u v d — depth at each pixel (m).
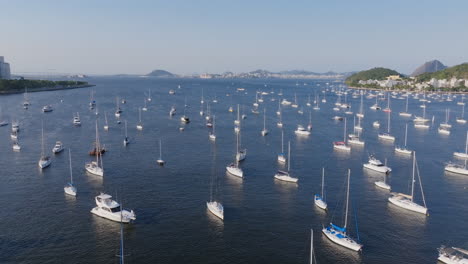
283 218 89.75
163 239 78.56
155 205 96.06
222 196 103.31
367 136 196.62
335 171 129.62
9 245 75.00
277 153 154.38
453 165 133.12
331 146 169.75
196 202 98.62
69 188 102.75
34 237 78.44
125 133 192.38
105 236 79.31
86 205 95.44
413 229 85.06
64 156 143.88
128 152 151.25
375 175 125.56
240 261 71.06
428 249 76.44
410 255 74.06
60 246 75.00
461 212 95.06
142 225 84.75
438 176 125.38
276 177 119.31
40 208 93.25
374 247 76.81
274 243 77.75
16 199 98.94
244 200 100.69
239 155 140.00
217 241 78.19
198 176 120.81
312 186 113.19
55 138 177.38
